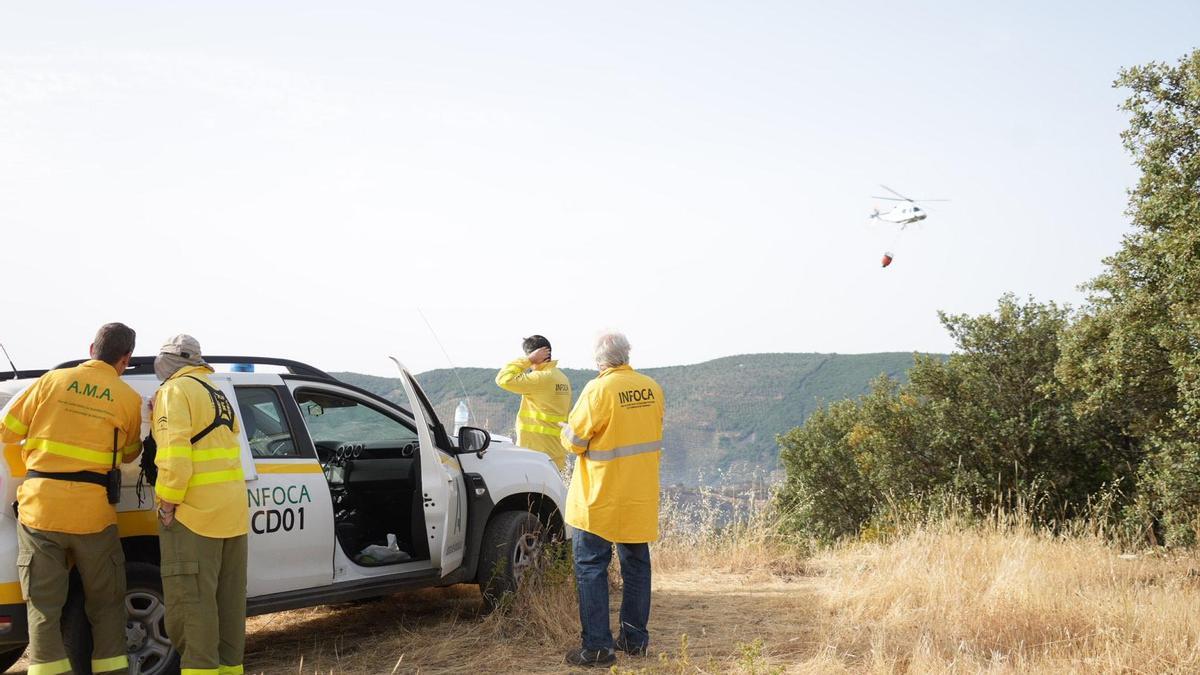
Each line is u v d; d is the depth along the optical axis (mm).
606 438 5855
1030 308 22000
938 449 21750
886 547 10500
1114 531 11609
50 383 4922
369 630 6965
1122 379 13547
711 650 6184
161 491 4867
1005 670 5234
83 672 5102
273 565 5680
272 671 5828
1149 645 5574
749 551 10562
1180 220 12430
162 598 5324
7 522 4871
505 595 6977
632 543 5957
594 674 5672
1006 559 7938
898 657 5762
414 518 6664
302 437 6059
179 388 4973
